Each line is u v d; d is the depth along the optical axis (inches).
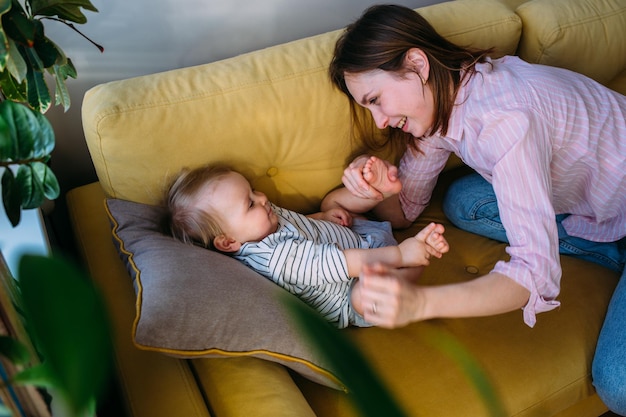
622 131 43.7
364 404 11.6
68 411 12.3
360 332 41.8
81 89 50.7
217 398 32.4
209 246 41.6
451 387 37.2
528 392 37.8
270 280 40.1
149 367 33.1
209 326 31.8
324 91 42.7
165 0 49.3
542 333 40.9
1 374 20.0
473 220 50.1
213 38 53.6
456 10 47.8
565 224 48.9
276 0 54.1
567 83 42.8
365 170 43.6
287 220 43.6
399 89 39.8
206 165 41.1
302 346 33.9
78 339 11.1
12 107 20.8
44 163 23.1
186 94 39.4
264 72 41.6
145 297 32.1
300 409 31.9
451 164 56.2
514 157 37.8
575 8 50.9
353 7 59.1
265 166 44.4
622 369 37.4
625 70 59.6
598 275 45.7
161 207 41.1
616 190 44.3
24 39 24.1
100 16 47.6
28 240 27.7
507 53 49.9
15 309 22.2
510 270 35.7
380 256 40.2
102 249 41.9
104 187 40.7
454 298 34.1
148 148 38.4
